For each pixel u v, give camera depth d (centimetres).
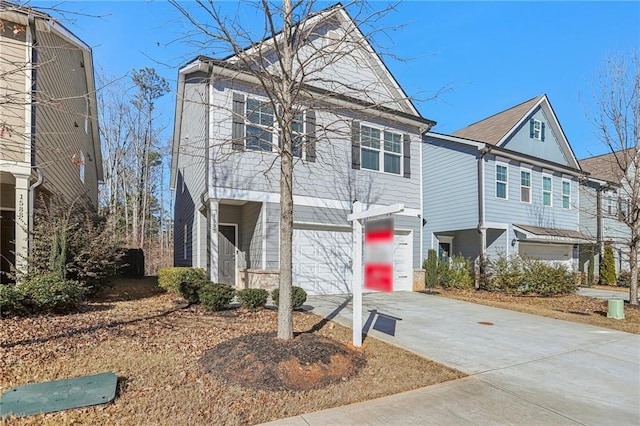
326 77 1152
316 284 1136
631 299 1162
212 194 976
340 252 1187
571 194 1909
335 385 423
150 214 3120
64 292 701
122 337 562
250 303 760
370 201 1256
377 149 1290
